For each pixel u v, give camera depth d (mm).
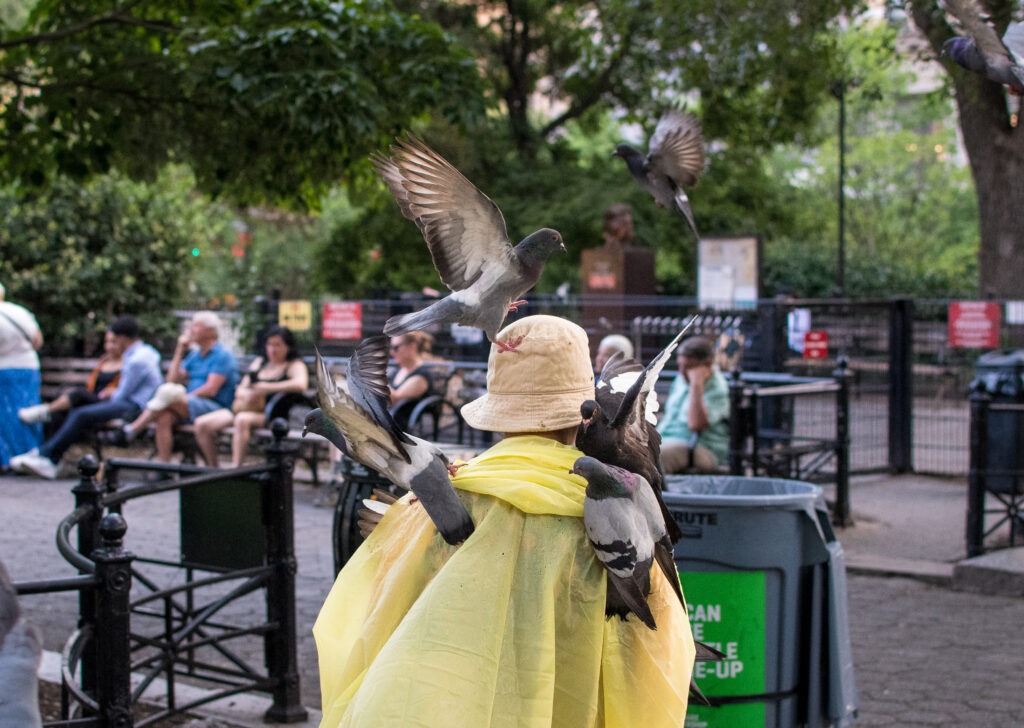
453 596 2406
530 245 2746
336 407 2354
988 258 17391
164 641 4984
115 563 3494
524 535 2510
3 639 1950
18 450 12156
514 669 2418
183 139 7281
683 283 29016
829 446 9477
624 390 2873
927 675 5770
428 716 2299
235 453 10742
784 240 32281
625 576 2432
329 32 6379
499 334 2727
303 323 15039
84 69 7250
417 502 2699
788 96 20328
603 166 25438
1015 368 10625
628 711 2549
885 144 34688
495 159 24719
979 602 7211
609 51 24156
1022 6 3244
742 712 3836
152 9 7688
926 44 12672
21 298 15367
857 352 14406
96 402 12305
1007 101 16781
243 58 6305
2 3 17484
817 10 15219
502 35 25891
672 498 3846
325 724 2494
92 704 3516
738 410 8750
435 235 2717
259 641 6434
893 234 36062
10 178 7680
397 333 2586
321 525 9531
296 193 7598
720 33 16547
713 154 24234
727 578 3812
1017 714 5188
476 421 2781
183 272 17125
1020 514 8562
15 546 8562
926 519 9773
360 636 2553
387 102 6777
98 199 15711
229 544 5105
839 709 3908
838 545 4016
